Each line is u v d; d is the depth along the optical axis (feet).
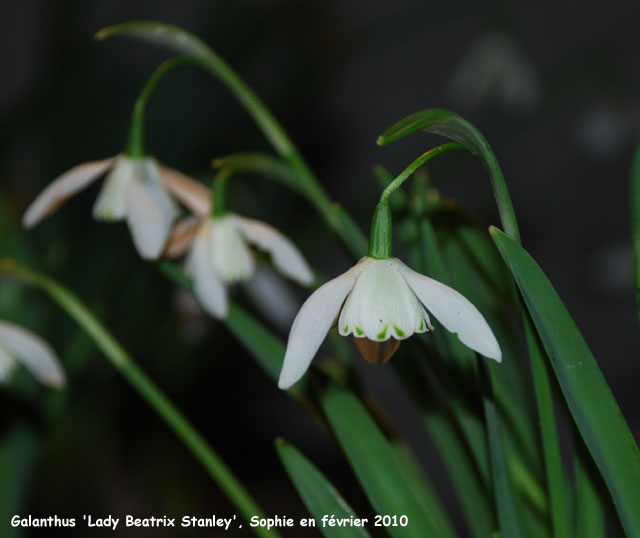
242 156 1.64
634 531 1.42
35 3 6.22
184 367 3.19
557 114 5.95
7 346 1.66
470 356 1.52
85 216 2.77
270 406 4.35
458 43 6.91
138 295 2.84
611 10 6.26
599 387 1.40
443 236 1.59
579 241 6.25
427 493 1.65
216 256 1.62
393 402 4.93
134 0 5.75
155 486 3.35
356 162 6.77
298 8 3.26
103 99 3.08
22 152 3.51
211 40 3.14
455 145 1.42
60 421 2.94
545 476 1.58
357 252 1.57
